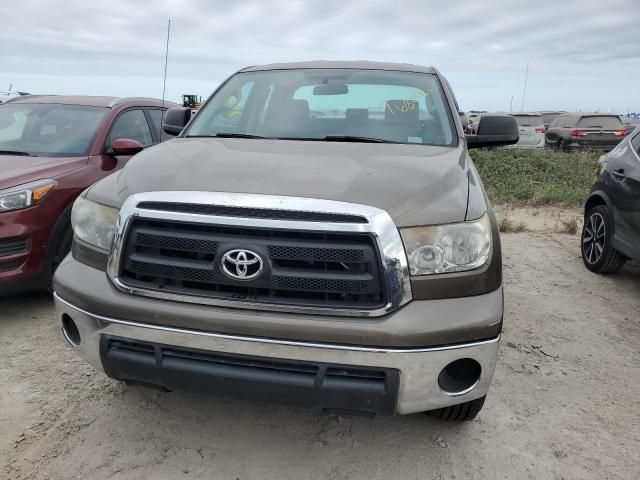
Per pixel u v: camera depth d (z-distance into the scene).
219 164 2.46
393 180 2.28
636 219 4.60
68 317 2.43
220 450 2.57
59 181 4.10
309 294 2.06
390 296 2.02
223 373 2.10
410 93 3.52
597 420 2.91
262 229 2.04
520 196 9.70
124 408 2.87
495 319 2.12
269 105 3.52
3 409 2.83
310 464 2.49
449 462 2.53
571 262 5.78
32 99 5.61
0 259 3.74
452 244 2.12
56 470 2.39
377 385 2.05
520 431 2.79
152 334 2.15
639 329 4.11
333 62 3.95
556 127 18.98
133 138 5.42
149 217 2.16
